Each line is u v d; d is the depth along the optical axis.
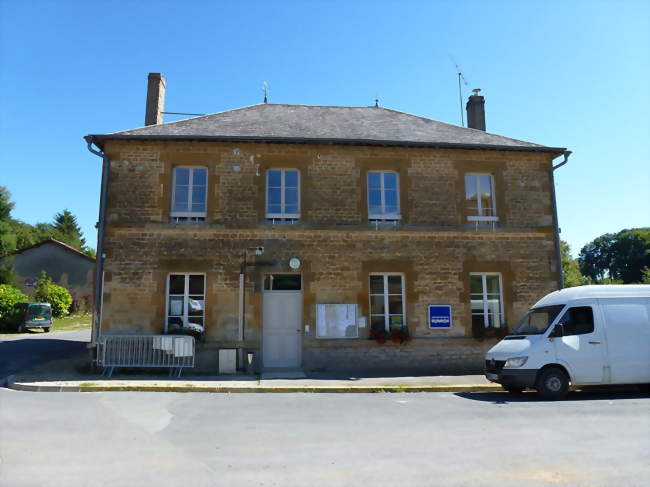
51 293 32.22
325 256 13.14
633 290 10.28
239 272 12.86
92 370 12.13
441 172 13.93
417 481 4.55
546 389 9.50
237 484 4.48
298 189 13.48
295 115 15.55
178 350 11.95
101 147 13.36
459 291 13.45
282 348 12.85
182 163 13.27
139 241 12.76
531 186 14.25
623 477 4.62
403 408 8.35
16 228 49.06
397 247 13.41
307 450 5.60
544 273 13.87
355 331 12.94
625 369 9.76
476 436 6.24
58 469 4.84
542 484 4.46
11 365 13.45
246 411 8.00
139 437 6.15
